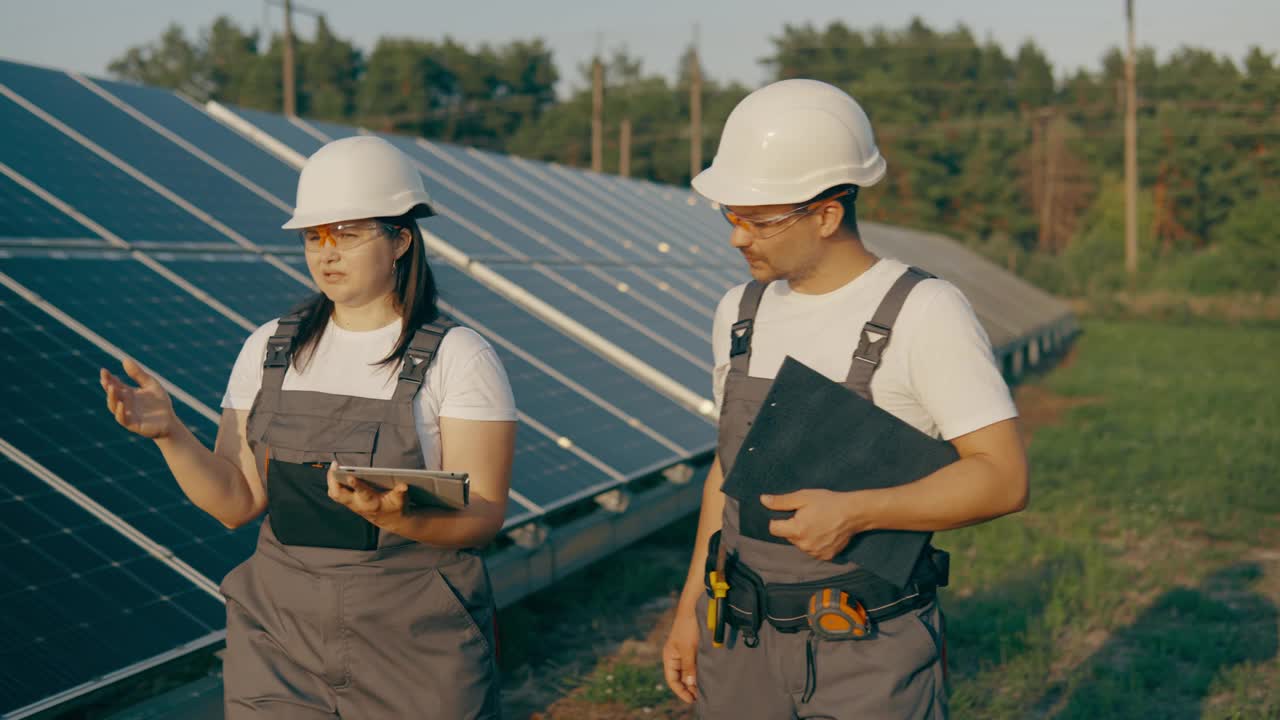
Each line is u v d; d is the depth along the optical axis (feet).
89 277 15.81
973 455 6.99
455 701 7.89
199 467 7.91
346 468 6.80
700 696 8.12
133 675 9.71
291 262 20.54
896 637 7.22
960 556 24.16
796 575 7.36
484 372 7.97
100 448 12.25
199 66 331.57
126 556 10.97
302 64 293.23
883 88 264.11
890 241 77.82
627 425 21.18
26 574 10.00
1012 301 76.33
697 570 8.59
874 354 7.19
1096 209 247.09
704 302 35.06
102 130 21.93
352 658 7.78
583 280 30.04
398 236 7.96
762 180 7.17
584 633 19.51
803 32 313.53
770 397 7.30
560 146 282.56
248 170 24.26
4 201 16.83
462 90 301.43
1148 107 282.77
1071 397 54.29
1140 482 32.48
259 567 8.13
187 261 18.22
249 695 7.88
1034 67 318.45
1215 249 160.86
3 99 20.59
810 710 7.38
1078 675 17.24
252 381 8.40
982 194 243.81
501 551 17.38
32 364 13.00
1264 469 34.47
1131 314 117.39
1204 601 20.80
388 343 8.03
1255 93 251.80
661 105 290.35
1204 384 58.49
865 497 6.93
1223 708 16.10
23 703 8.75
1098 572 22.47
